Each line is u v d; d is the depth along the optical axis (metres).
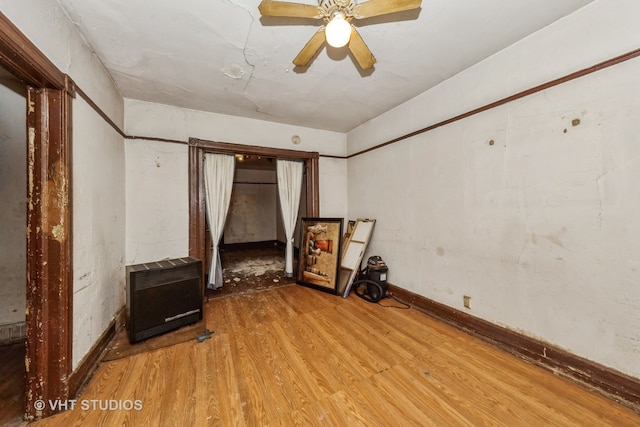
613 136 1.51
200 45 1.92
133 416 1.40
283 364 1.86
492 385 1.65
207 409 1.45
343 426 1.34
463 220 2.39
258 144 3.50
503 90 2.04
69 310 1.51
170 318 2.28
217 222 3.45
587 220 1.62
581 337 1.66
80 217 1.68
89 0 1.47
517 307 2.00
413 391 1.59
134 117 2.79
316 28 1.75
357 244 3.51
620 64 1.48
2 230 2.18
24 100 2.25
